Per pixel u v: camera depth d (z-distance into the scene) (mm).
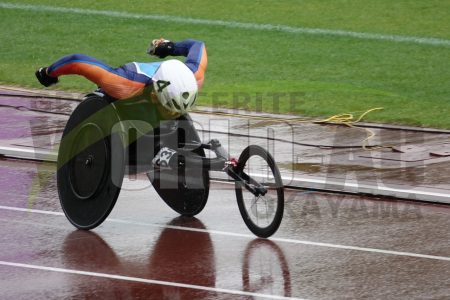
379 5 66562
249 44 58531
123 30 61812
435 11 65125
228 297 24922
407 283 25875
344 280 26094
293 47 57906
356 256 28000
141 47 58062
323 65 54312
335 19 63906
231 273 26641
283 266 27188
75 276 26406
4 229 30344
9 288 25484
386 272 26703
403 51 57094
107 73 28828
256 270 26875
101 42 59188
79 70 28922
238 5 67438
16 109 45500
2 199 33406
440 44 58531
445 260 27703
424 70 53406
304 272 26703
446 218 31547
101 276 26406
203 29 61812
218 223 31156
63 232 30219
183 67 28922
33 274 26547
